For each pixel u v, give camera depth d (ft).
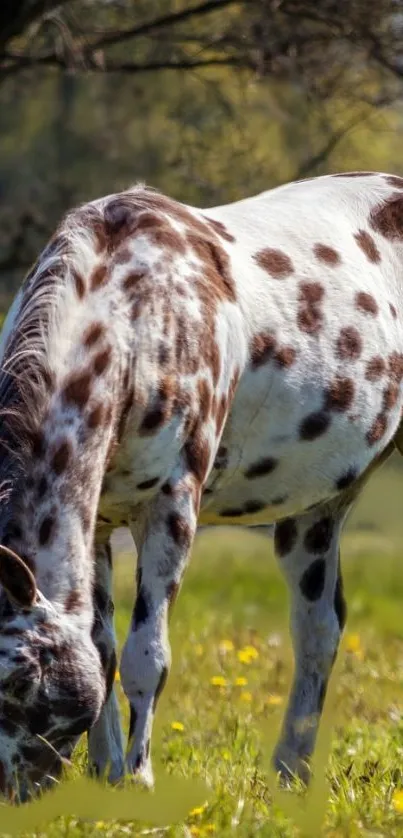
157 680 62.90
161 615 63.77
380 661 108.37
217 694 91.91
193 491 65.41
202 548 198.59
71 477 59.98
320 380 72.74
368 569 183.73
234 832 54.24
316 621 79.97
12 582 55.83
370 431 76.38
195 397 65.16
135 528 65.87
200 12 143.84
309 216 77.05
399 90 154.81
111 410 61.82
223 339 67.36
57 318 61.36
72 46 140.36
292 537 80.59
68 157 267.80
